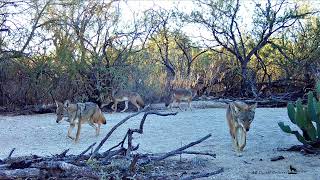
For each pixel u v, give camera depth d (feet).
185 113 65.05
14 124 55.72
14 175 21.72
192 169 28.55
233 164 30.37
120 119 58.80
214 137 42.63
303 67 88.07
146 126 50.75
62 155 26.17
